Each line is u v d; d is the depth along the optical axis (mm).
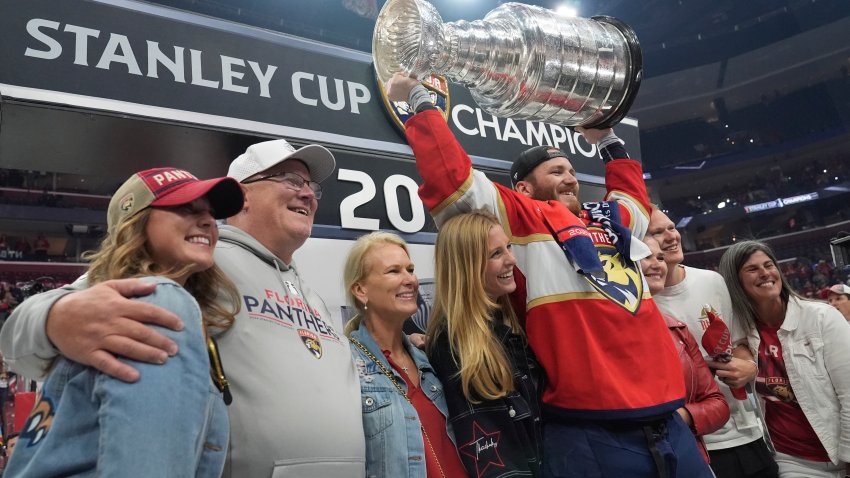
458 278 1878
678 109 21188
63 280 12383
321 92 2980
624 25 1995
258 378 1311
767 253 2822
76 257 13031
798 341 2764
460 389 1777
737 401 2574
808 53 18969
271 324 1414
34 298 1009
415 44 1781
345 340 1664
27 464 861
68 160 2512
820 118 19922
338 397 1407
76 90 2350
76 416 866
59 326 891
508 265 1922
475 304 1839
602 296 1856
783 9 18312
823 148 19859
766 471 2533
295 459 1273
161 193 1181
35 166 2494
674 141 22203
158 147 2572
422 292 3123
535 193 2254
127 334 877
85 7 2441
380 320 1898
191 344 944
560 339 1814
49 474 818
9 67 2246
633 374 1793
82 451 839
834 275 16875
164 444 835
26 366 1007
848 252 3510
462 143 3455
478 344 1774
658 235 2775
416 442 1635
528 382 1860
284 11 12883
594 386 1741
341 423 1371
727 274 2916
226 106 2676
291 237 1698
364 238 1991
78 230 13109
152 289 959
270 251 1662
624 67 1925
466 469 1681
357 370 1657
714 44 19375
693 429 2111
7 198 12617
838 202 19969
